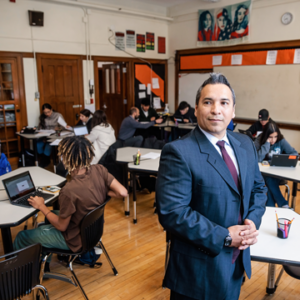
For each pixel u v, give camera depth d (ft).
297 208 11.92
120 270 7.99
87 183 6.23
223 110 3.60
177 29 24.47
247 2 19.33
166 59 25.67
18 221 6.17
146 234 9.98
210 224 3.51
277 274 7.86
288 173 9.30
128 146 13.84
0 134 18.30
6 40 17.44
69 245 6.29
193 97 24.36
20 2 17.53
